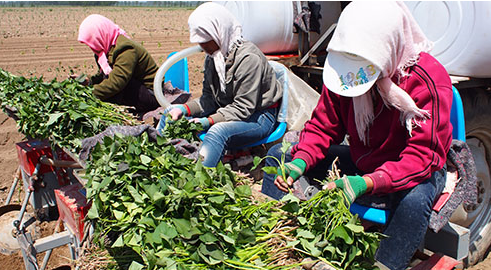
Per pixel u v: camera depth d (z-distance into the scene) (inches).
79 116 112.3
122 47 163.3
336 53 83.7
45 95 123.8
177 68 189.9
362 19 77.2
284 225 75.5
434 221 86.7
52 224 151.0
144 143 92.2
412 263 98.7
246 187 77.3
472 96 130.6
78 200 110.0
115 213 75.2
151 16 1627.7
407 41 80.7
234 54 130.7
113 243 78.8
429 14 125.7
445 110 81.5
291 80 144.6
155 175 78.6
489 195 141.9
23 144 149.3
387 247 86.8
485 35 113.3
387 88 81.4
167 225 69.9
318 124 99.3
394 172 81.7
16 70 413.4
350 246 68.8
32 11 1902.1
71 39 663.8
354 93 79.7
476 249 138.5
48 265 143.9
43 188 148.8
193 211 72.2
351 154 99.8
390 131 88.4
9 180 198.8
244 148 140.9
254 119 135.1
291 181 89.2
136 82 169.9
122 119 125.4
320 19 158.9
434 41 126.3
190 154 102.5
